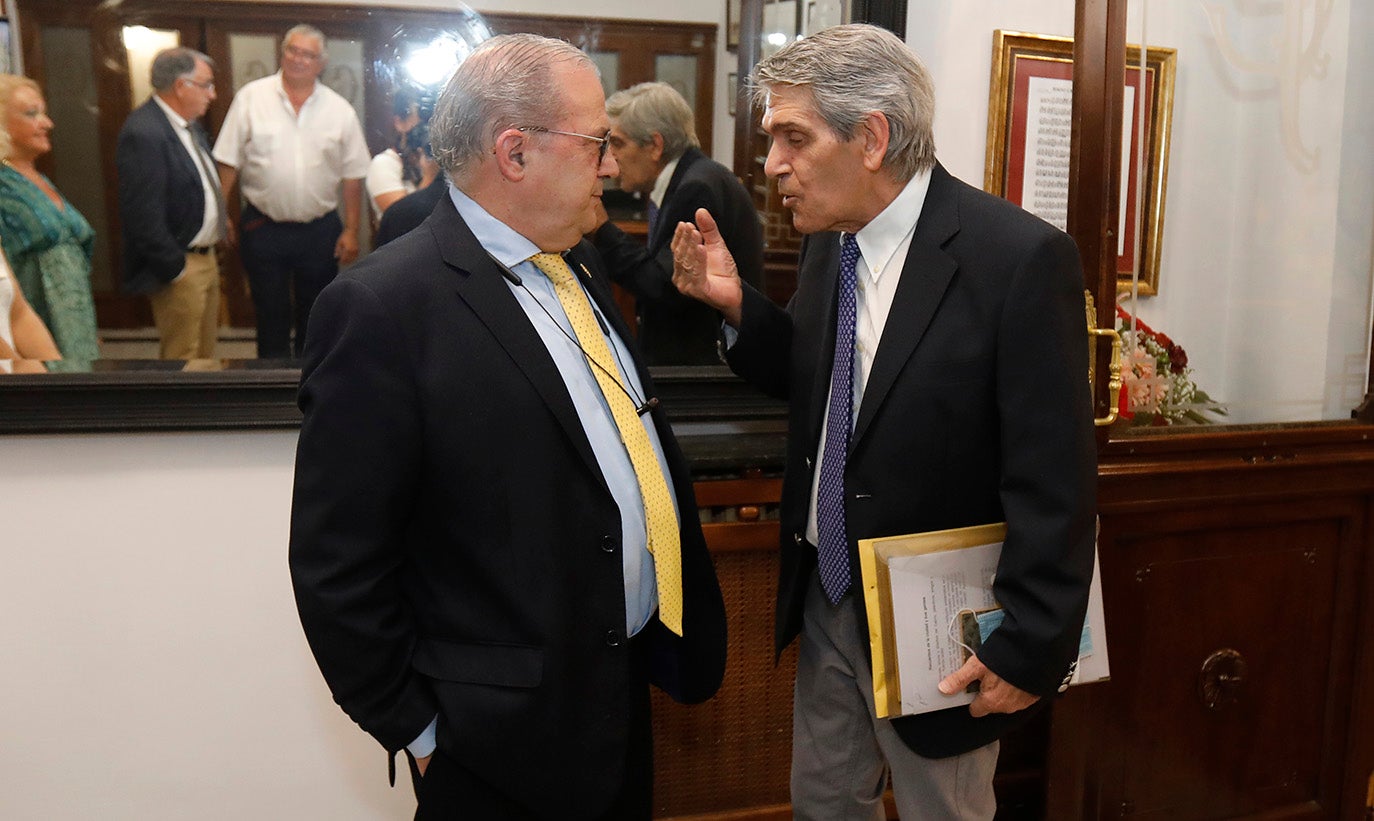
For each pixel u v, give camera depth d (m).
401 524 1.23
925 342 1.37
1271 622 2.08
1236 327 2.16
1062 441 1.29
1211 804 2.11
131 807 1.90
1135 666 2.01
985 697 1.36
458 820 1.31
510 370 1.24
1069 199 1.83
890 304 1.42
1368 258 2.14
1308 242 2.17
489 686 1.24
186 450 1.83
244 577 1.89
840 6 1.98
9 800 1.85
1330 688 2.14
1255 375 2.16
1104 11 1.74
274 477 1.88
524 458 1.24
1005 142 2.17
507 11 1.85
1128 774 2.04
